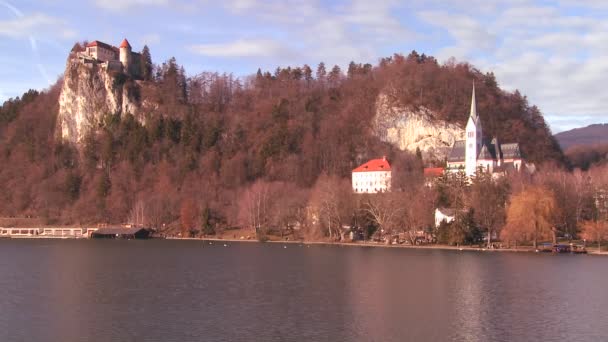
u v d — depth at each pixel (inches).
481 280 5004.9
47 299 4180.6
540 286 4722.0
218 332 3331.7
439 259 6594.5
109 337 3238.2
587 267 5836.6
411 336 3272.6
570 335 3302.2
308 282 4911.4
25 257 6924.2
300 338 3223.4
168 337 3233.3
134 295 4330.7
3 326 3449.8
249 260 6555.1
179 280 5017.2
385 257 6835.6
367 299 4202.8
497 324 3521.2
